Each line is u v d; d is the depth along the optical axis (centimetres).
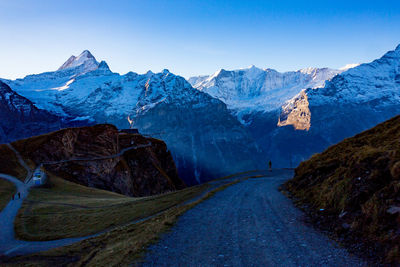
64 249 2309
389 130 2156
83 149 11556
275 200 2253
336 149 2559
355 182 1549
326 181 1966
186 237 1447
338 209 1552
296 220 1623
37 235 3466
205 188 3459
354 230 1271
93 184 10344
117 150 12631
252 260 1123
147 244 1392
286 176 4653
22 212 4772
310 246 1220
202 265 1108
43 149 10700
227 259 1145
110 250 1617
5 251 2983
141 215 2994
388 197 1235
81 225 3459
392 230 1097
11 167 9231
